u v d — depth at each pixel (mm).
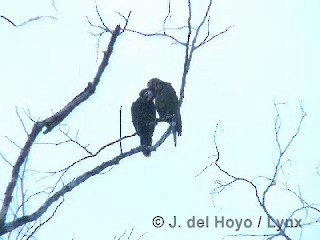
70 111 11453
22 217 10922
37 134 11242
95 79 11570
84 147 11852
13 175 11062
